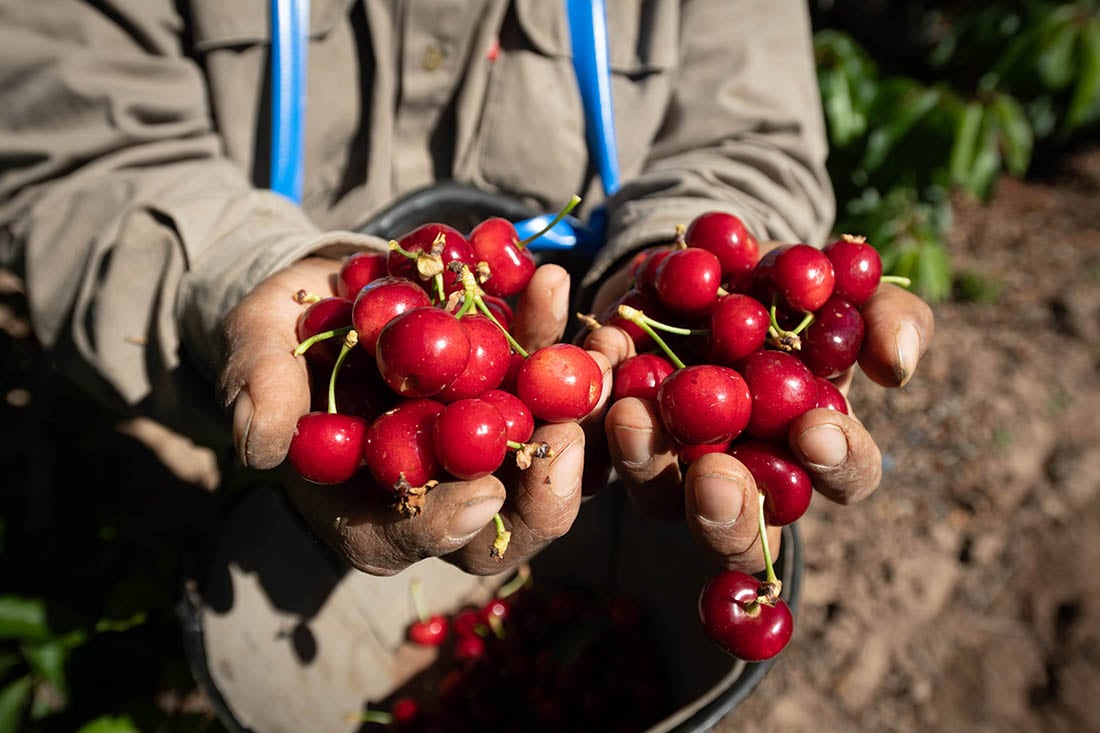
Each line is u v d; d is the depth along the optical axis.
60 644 0.45
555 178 0.46
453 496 0.27
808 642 0.63
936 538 0.72
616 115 0.45
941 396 0.84
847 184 0.83
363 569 0.29
